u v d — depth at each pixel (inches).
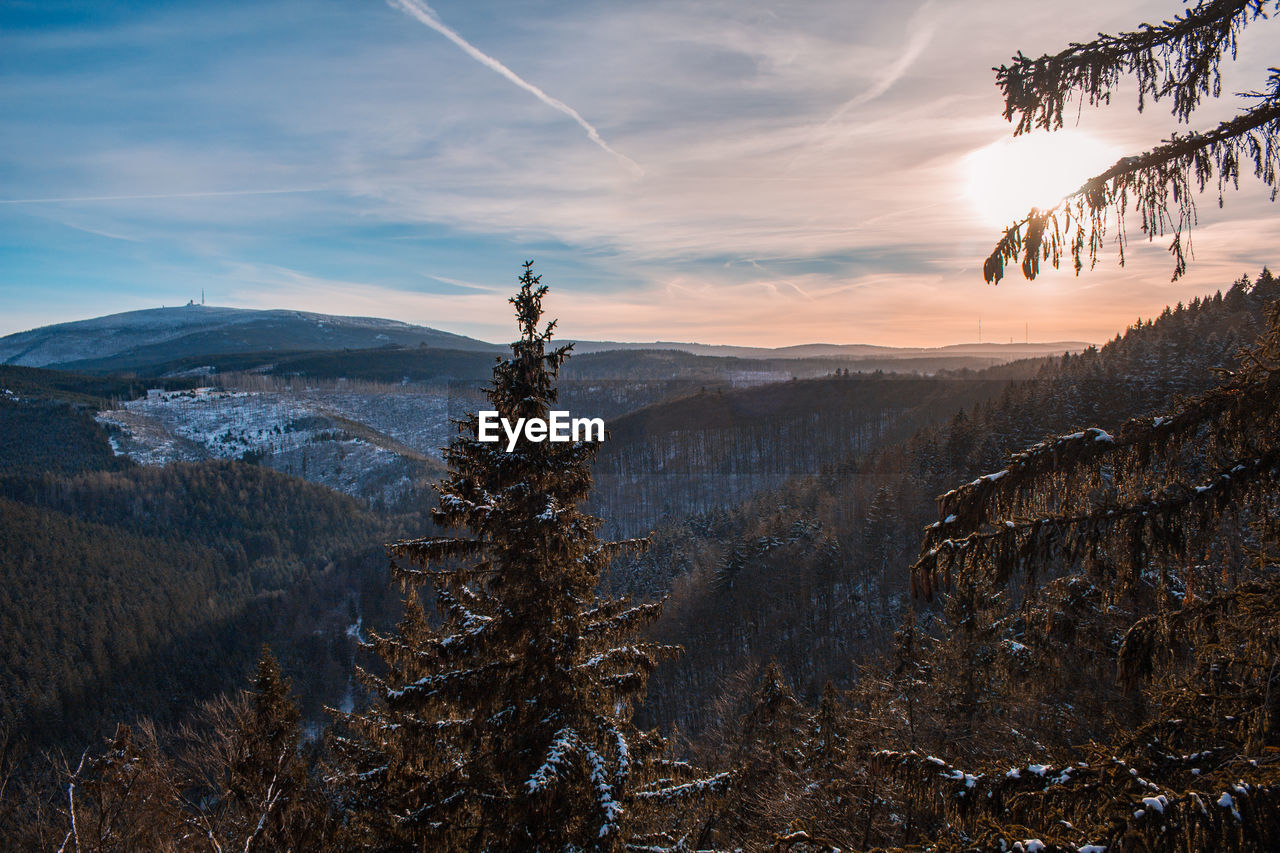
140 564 5088.6
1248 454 172.6
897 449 3503.9
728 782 399.9
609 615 417.7
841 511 2869.1
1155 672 228.2
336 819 487.5
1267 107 172.1
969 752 571.2
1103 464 184.2
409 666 424.5
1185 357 2345.0
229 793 465.4
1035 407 2455.7
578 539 384.8
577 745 323.0
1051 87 189.5
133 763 452.1
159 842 433.4
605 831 291.4
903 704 689.0
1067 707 517.7
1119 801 157.8
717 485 5408.5
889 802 560.7
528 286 373.4
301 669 3602.4
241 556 5905.5
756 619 2265.0
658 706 2091.5
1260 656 191.6
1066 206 196.7
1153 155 184.2
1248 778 150.0
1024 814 180.9
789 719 917.8
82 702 3186.5
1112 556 183.3
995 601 627.8
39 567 4421.8
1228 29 172.1
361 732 476.1
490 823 339.9
